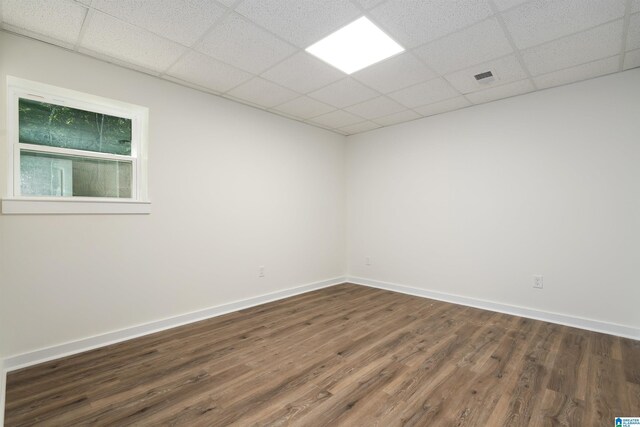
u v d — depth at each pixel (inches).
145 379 81.7
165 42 93.0
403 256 171.5
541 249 127.6
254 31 88.0
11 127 90.7
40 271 91.6
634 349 98.8
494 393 75.6
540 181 127.9
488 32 88.1
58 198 94.3
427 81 119.7
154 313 114.7
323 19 82.7
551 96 125.3
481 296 143.6
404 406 70.7
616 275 112.1
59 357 93.4
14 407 69.7
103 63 103.2
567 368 87.2
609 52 98.1
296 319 128.0
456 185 151.3
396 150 174.7
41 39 90.5
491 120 140.4
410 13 80.2
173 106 120.2
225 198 136.6
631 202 109.6
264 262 152.3
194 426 64.1
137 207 110.0
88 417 66.4
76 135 102.9
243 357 94.3
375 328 118.2
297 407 70.4
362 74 114.0
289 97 135.6
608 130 113.7
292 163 165.6
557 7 77.2
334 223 191.0
